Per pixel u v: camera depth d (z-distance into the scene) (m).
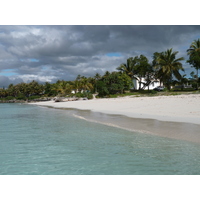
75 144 10.68
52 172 7.24
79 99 63.88
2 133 14.07
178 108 22.80
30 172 7.28
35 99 97.62
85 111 29.09
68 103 52.31
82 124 17.28
